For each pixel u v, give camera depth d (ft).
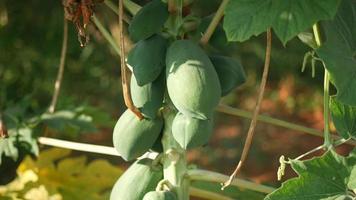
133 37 6.07
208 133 5.84
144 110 6.01
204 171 6.30
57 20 12.47
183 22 6.15
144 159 6.34
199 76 5.62
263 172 22.18
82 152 16.07
